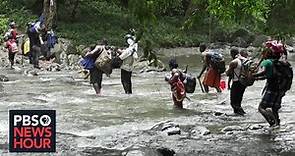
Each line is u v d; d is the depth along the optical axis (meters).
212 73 16.17
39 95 15.48
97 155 8.46
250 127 10.75
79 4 37.72
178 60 30.97
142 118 11.95
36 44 23.92
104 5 38.78
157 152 8.20
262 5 5.98
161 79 20.86
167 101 14.55
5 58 25.44
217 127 11.01
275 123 10.88
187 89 13.98
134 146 8.97
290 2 5.36
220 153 8.82
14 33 23.92
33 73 21.52
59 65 25.19
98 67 15.88
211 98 15.26
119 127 10.89
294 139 9.81
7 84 18.19
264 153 8.82
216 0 6.00
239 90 12.28
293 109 13.27
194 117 12.09
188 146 9.27
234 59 12.30
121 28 36.06
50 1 31.25
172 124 10.54
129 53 16.11
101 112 12.68
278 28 5.66
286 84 10.78
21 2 36.47
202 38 37.62
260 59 10.76
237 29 39.00
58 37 31.09
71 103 14.05
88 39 32.38
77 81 19.36
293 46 36.22
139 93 16.36
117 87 18.02
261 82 19.30
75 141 9.37
